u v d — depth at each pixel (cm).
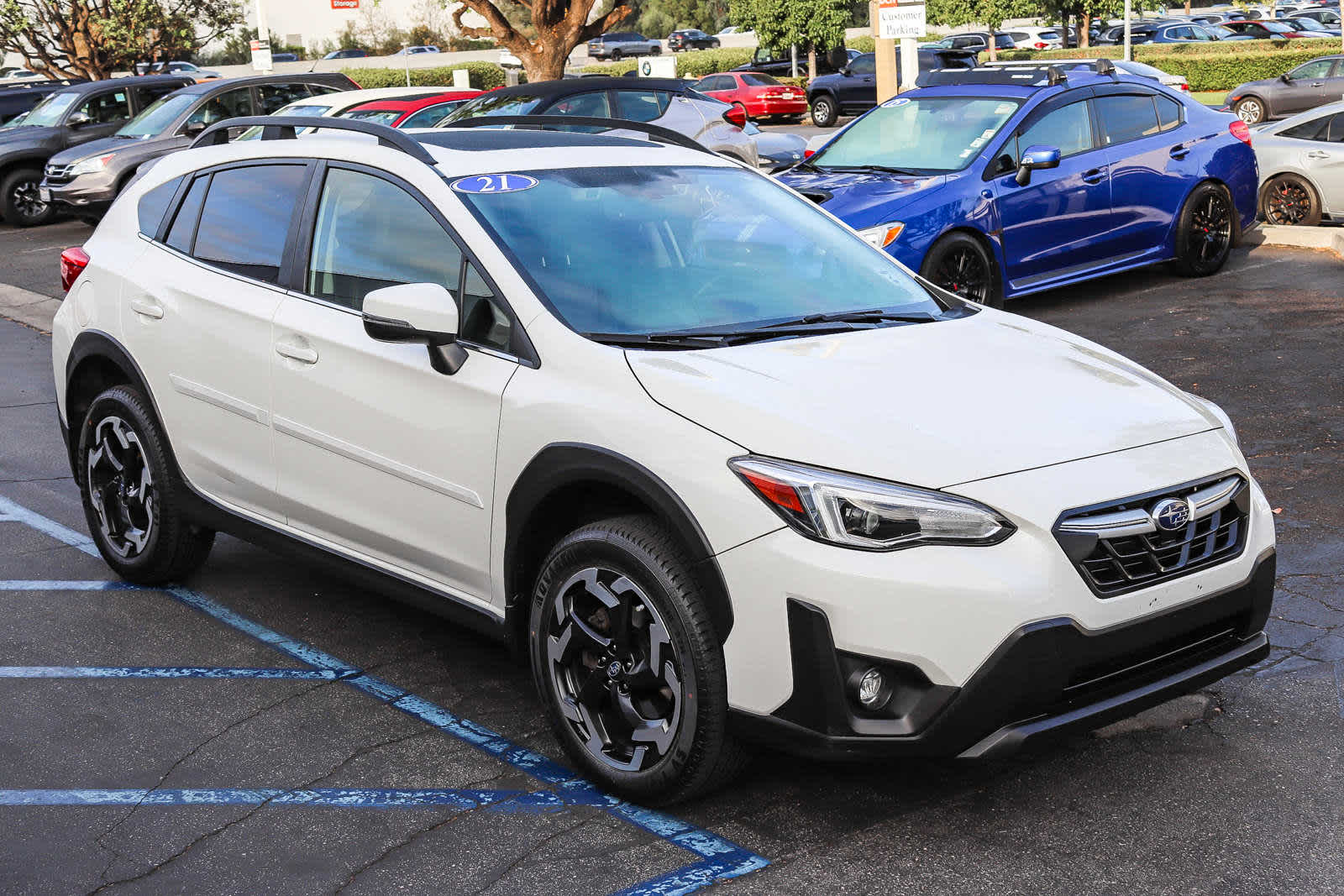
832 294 445
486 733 421
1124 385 389
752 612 334
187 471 515
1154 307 1033
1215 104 3262
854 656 324
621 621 363
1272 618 486
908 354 393
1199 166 1104
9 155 1912
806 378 368
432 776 393
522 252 412
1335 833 347
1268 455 670
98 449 549
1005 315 462
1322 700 423
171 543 531
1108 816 359
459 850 351
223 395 488
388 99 1461
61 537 627
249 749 412
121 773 398
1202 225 1121
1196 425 375
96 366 554
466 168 443
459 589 422
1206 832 350
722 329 406
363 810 373
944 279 965
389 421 425
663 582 347
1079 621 329
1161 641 346
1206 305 1027
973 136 1015
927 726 325
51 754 411
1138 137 1079
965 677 322
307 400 453
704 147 511
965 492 329
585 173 456
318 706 442
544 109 1338
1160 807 363
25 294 1339
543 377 386
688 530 343
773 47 4206
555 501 383
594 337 389
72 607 534
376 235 446
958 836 351
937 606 320
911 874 334
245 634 505
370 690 454
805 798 374
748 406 350
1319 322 947
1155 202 1083
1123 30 4600
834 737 330
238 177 511
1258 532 372
